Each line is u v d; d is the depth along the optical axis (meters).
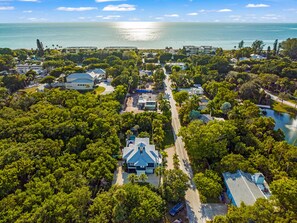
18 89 116.25
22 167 48.31
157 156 58.50
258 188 47.03
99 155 55.03
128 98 107.81
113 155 59.66
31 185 44.88
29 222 36.34
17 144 56.47
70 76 117.94
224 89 95.19
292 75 126.88
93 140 62.50
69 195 41.69
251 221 36.41
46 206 38.81
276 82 114.06
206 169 54.62
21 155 51.72
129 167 56.88
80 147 60.09
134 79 119.00
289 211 36.97
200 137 57.56
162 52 197.75
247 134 63.09
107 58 168.38
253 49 197.00
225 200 47.78
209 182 46.53
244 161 52.16
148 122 73.94
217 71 134.88
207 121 75.88
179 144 69.31
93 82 118.25
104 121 68.25
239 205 42.78
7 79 114.38
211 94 105.38
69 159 53.34
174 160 57.41
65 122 65.50
